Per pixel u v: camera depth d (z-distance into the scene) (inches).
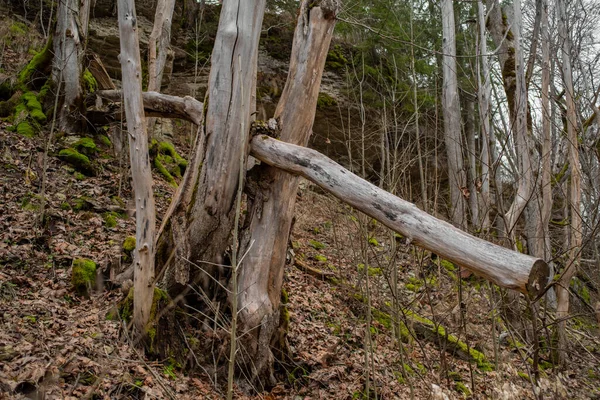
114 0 556.4
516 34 321.7
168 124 501.0
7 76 393.4
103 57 535.5
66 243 229.6
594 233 203.9
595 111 264.8
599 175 300.5
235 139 178.2
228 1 177.8
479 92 265.0
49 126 352.8
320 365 205.2
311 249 340.5
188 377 167.8
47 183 283.7
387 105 468.4
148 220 164.6
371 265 311.9
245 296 183.9
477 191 255.0
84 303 192.7
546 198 300.0
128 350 164.4
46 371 138.1
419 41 502.3
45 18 555.8
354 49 566.6
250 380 176.6
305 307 255.3
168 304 173.9
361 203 148.6
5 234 220.5
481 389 226.2
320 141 547.5
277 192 189.9
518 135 310.7
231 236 197.8
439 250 129.5
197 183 182.9
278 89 576.7
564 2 296.2
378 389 198.5
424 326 268.4
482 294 281.1
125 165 327.6
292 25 629.6
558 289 286.8
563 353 269.0
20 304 177.6
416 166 432.1
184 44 600.7
